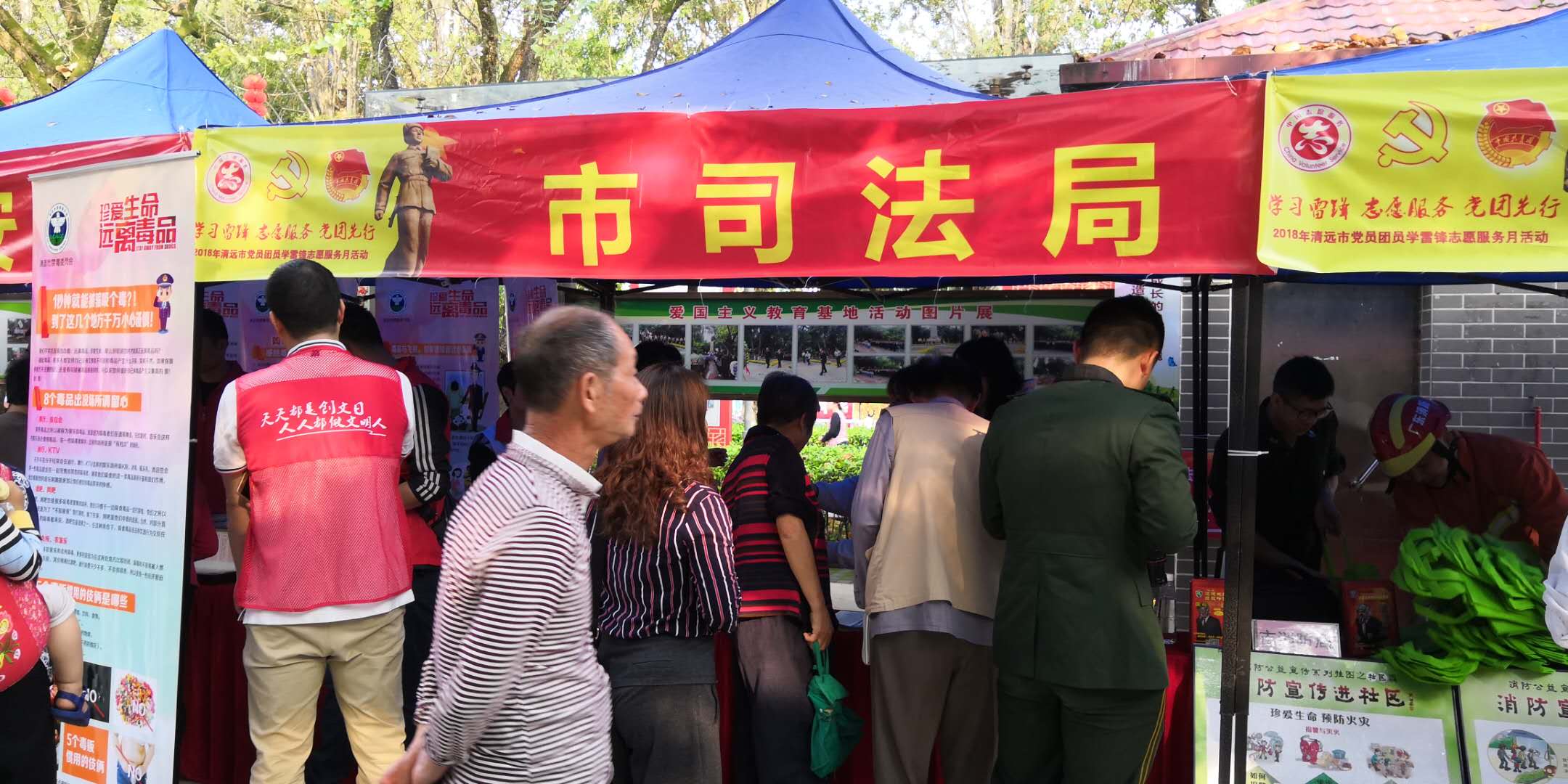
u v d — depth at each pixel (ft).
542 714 5.26
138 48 14.38
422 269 9.21
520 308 16.19
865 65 11.01
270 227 9.57
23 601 7.93
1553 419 16.26
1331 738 8.78
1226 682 8.68
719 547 8.34
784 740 9.48
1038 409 8.57
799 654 9.73
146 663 10.03
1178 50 17.39
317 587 8.69
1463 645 8.55
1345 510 17.10
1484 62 8.19
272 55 36.50
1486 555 8.57
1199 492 13.38
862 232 8.38
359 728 9.04
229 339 16.71
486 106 11.02
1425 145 7.29
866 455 10.13
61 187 10.60
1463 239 7.26
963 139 8.15
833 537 16.96
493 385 16.35
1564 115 7.07
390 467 9.16
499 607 5.04
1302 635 9.56
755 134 8.55
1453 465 10.37
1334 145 7.41
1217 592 10.11
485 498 5.29
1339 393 17.31
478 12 40.65
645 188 8.77
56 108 13.20
